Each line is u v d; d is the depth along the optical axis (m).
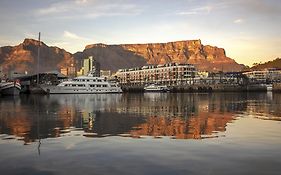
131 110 55.25
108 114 47.00
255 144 22.38
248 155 18.88
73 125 33.38
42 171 15.62
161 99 105.88
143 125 33.47
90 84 161.75
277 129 30.33
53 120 38.34
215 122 36.56
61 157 18.42
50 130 29.58
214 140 24.11
